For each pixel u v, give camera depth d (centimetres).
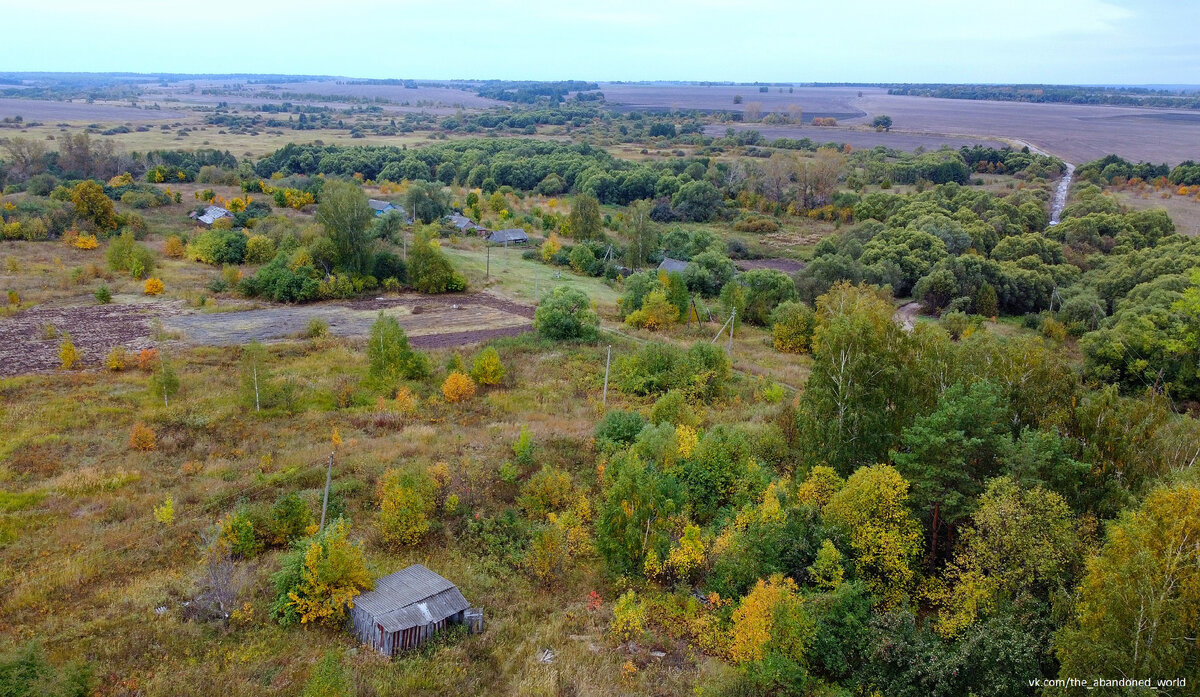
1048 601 1986
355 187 6700
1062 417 2486
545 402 4091
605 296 7050
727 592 2266
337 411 3788
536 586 2388
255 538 2464
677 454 3025
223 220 8469
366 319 5759
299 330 5338
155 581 2223
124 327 5159
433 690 1861
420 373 4319
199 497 2770
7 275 6250
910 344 2878
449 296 6638
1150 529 1753
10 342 4688
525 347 5109
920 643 1911
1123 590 1636
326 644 2006
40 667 1680
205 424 3488
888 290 7081
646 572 2403
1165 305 5309
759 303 6519
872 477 2269
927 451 2306
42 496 2703
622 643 2123
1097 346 4941
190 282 6494
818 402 2728
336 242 6538
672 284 6228
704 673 1994
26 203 8194
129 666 1847
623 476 2456
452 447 3294
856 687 1927
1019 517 2038
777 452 3158
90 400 3712
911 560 2250
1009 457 2294
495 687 1908
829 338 2714
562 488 2875
